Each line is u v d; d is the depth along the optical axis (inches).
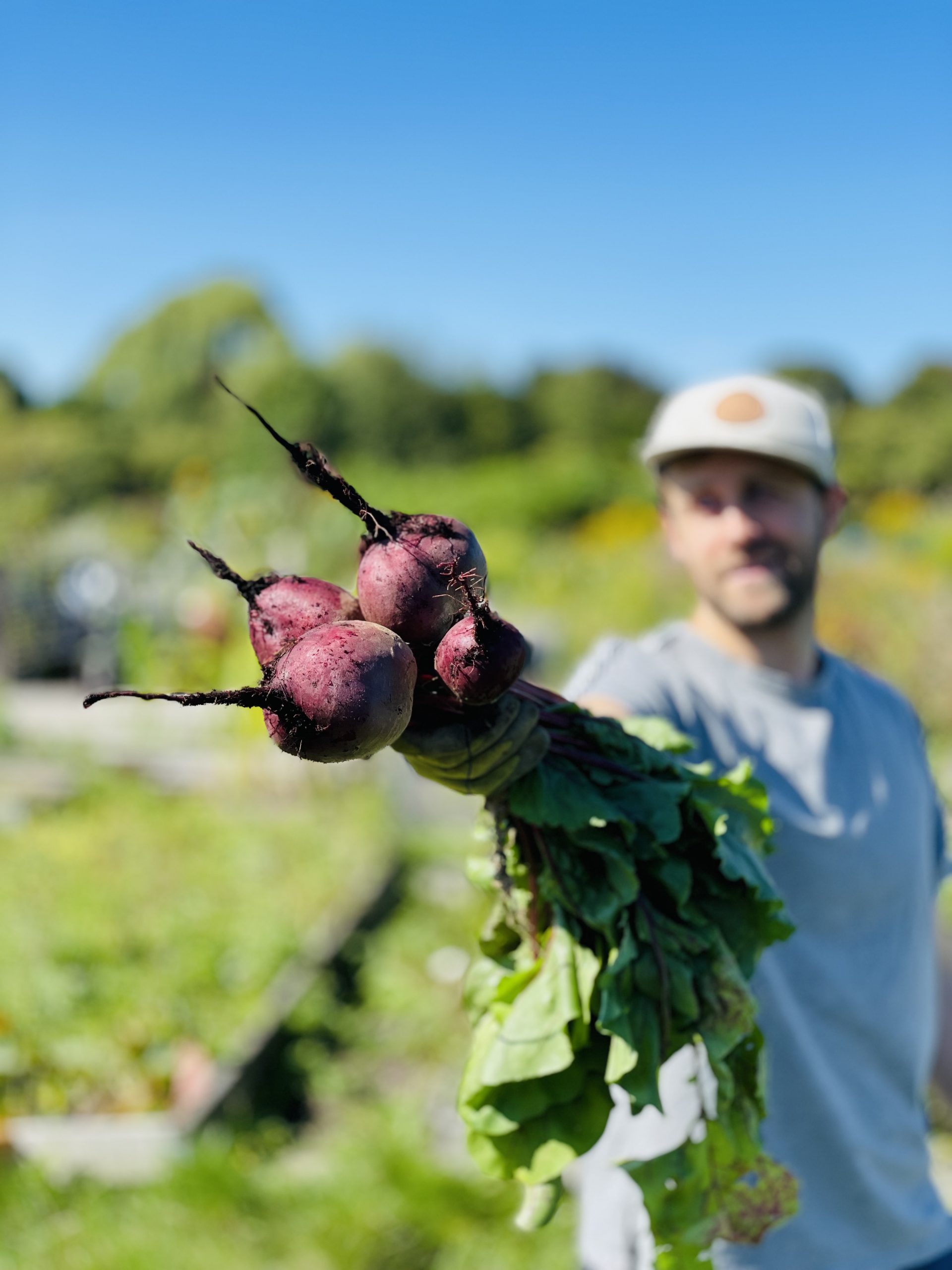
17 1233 59.2
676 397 42.4
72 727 185.5
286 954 95.3
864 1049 38.1
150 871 116.8
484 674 23.4
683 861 29.1
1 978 85.4
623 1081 27.1
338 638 22.5
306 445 24.5
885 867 38.9
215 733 166.6
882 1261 37.3
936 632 174.4
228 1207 60.6
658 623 237.6
